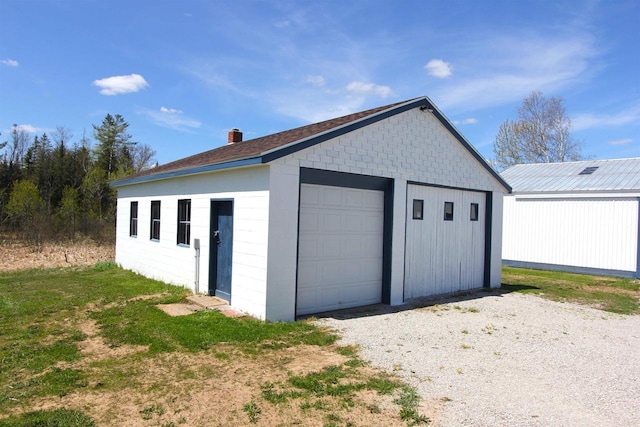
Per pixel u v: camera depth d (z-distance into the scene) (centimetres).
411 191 1005
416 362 554
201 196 955
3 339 621
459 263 1141
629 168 1830
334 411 407
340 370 515
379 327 726
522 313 883
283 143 792
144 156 5322
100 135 4619
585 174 1897
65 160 3700
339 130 818
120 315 759
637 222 1573
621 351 635
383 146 909
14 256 1691
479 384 486
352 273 890
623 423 400
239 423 382
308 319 767
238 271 801
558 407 432
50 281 1145
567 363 572
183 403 420
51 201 3241
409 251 1001
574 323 809
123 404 416
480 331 723
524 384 491
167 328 674
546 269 1816
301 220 803
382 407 418
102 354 561
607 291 1229
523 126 3697
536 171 2138
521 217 1908
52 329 675
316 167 786
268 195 725
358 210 898
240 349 587
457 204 1134
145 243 1261
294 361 545
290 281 754
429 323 767
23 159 4044
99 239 2264
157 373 497
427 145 1016
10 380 471
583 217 1719
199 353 568
